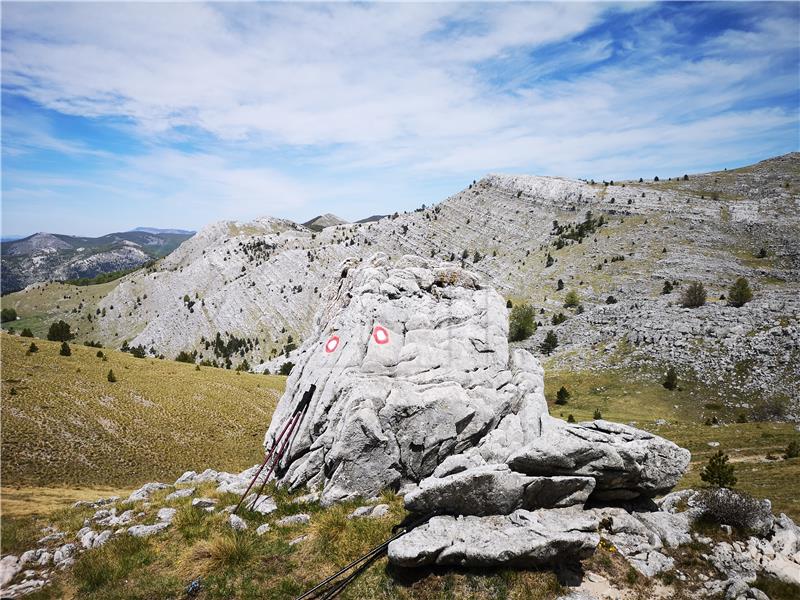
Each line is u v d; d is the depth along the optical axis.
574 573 14.72
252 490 21.61
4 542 19.06
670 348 126.12
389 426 19.89
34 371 100.19
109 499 26.12
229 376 132.62
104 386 101.38
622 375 120.06
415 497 15.72
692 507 18.75
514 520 15.37
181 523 18.55
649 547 16.05
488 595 13.66
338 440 19.73
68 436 74.81
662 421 91.06
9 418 74.94
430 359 22.28
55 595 14.95
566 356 144.88
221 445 86.00
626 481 17.12
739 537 17.03
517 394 21.75
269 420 102.88
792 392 94.06
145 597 14.36
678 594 14.38
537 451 16.06
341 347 23.45
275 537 17.12
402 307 24.36
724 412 94.19
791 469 50.41
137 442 79.44
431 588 13.99
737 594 14.19
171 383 114.44
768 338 114.88
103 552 17.06
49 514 23.78
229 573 15.13
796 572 15.22
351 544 15.98
